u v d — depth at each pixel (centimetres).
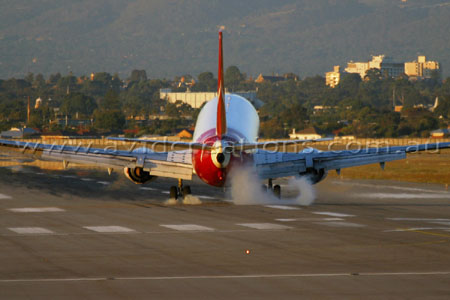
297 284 5950
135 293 5619
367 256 7281
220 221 10175
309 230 9225
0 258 7138
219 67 11712
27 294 5562
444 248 7781
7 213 11250
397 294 5600
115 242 8200
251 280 6106
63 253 7438
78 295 5541
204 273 6400
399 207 12400
